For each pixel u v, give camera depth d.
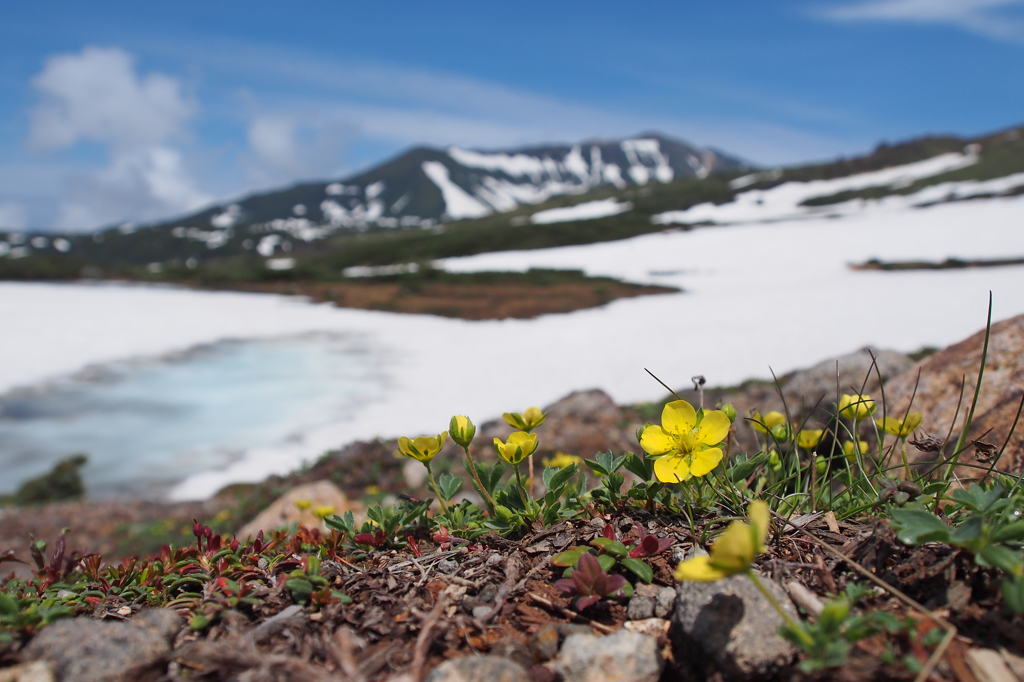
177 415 16.45
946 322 24.33
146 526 9.00
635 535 1.80
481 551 1.80
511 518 1.90
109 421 15.93
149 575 1.89
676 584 1.59
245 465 12.89
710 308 32.72
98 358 23.17
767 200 113.25
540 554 1.79
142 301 41.16
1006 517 1.42
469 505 2.12
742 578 1.42
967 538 1.31
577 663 1.31
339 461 9.10
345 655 1.39
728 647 1.27
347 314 36.75
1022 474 1.96
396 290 48.06
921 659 1.19
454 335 28.84
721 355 21.42
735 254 59.28
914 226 63.09
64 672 1.30
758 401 8.32
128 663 1.33
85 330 28.52
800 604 1.36
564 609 1.55
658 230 87.56
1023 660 1.20
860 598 1.42
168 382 19.88
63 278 57.47
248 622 1.57
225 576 1.81
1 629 1.48
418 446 2.00
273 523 5.90
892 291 33.53
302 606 1.59
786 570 1.55
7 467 13.04
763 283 42.75
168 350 25.03
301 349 25.53
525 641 1.45
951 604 1.36
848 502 2.00
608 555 1.64
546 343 25.92
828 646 1.17
